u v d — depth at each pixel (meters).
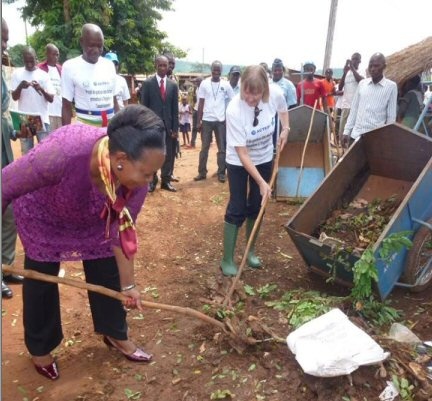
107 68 5.32
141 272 4.63
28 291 2.81
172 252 5.20
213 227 6.05
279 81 8.31
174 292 4.20
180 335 3.45
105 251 2.89
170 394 2.87
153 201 7.00
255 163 4.32
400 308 3.90
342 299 3.65
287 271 4.63
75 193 2.37
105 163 2.08
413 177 4.72
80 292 4.14
